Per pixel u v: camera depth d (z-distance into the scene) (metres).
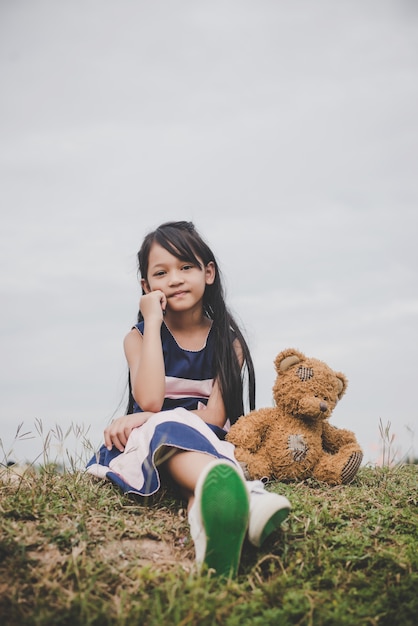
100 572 2.38
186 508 3.07
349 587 2.39
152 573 2.38
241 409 3.88
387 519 3.02
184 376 3.80
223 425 3.76
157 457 2.99
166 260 3.73
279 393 3.70
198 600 2.17
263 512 2.43
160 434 2.98
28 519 2.82
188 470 2.84
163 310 3.77
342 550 2.64
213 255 3.92
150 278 3.80
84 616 2.09
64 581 2.31
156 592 2.23
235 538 2.39
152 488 3.01
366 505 3.21
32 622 2.03
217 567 2.41
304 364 3.71
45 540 2.58
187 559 2.61
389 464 4.14
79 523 2.70
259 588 2.34
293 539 2.74
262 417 3.68
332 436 3.86
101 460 3.58
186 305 3.74
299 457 3.58
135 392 3.51
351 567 2.51
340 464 3.55
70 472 3.52
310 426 3.69
